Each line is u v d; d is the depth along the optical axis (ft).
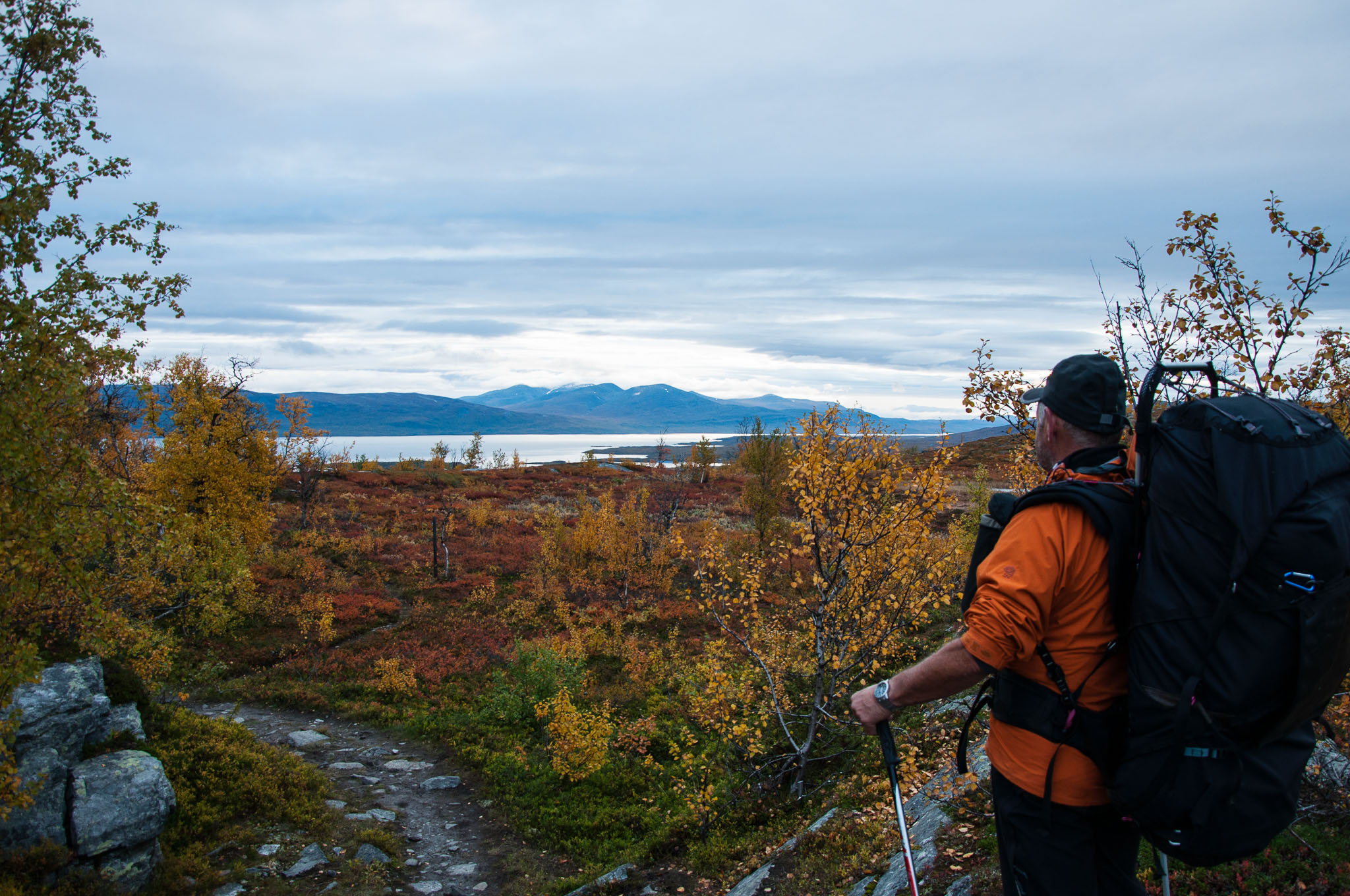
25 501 21.15
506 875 35.60
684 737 48.32
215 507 76.59
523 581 104.42
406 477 211.20
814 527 35.47
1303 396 18.29
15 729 23.08
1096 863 6.54
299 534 119.44
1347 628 5.11
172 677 64.49
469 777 48.65
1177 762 5.38
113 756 32.89
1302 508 5.08
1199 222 19.08
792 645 42.91
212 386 84.02
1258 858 16.05
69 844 29.04
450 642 80.18
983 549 7.17
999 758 6.94
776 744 41.68
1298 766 5.44
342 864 34.76
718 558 39.81
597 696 63.57
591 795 44.50
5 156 22.98
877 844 24.22
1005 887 7.02
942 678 6.64
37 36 22.74
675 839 36.09
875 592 35.63
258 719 57.72
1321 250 17.48
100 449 72.43
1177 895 15.53
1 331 21.22
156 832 30.96
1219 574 5.30
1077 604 6.18
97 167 24.58
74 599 35.29
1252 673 5.12
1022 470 23.67
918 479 33.35
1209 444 5.60
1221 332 18.80
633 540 115.14
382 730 57.82
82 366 22.16
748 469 118.83
